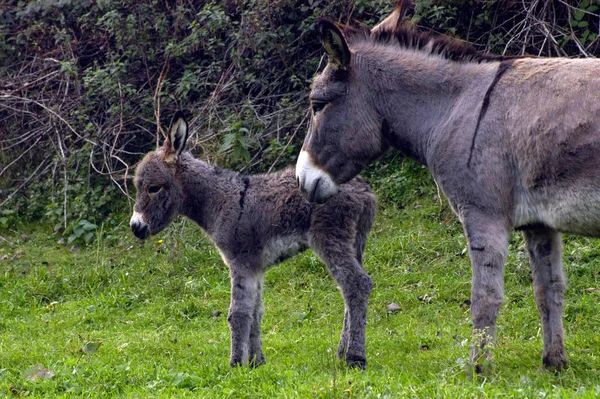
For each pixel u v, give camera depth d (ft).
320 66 119.85
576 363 59.93
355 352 65.92
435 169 56.18
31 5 134.72
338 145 59.00
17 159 126.21
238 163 114.32
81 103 129.08
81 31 136.77
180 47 123.65
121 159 123.54
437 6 112.98
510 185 53.16
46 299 100.42
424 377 59.36
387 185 110.63
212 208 74.49
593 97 49.73
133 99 125.90
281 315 88.63
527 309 80.89
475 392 49.26
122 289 99.55
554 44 104.53
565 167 50.24
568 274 86.48
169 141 76.64
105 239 113.70
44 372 67.00
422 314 84.79
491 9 112.98
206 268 102.01
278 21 123.03
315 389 53.62
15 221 121.80
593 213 49.85
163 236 109.50
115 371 66.80
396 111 57.82
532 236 58.70
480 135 53.57
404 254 97.71
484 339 53.62
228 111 120.78
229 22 123.65
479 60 56.39
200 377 63.98
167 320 90.27
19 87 133.39
